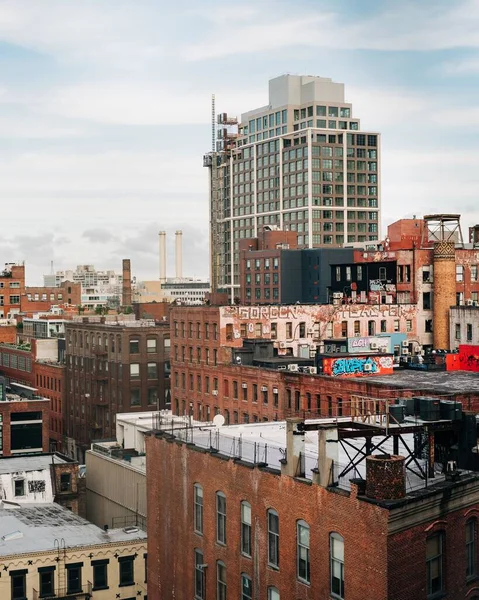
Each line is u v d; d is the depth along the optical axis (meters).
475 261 123.00
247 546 44.62
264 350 102.25
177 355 114.94
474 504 38.56
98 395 146.25
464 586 38.03
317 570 38.72
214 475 47.22
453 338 116.88
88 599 62.47
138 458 85.50
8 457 91.31
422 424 39.34
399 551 34.97
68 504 84.56
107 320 193.00
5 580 59.88
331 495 37.62
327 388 80.56
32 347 173.62
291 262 183.75
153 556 54.28
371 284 126.38
